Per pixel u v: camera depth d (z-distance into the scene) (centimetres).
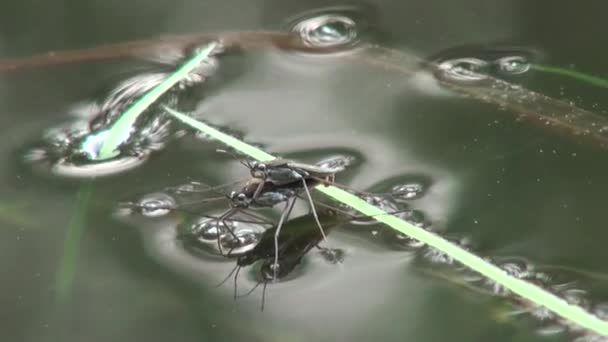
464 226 22
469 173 23
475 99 24
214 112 24
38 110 24
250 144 24
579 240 22
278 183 22
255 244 22
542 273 22
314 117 24
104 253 22
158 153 24
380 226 22
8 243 22
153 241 22
